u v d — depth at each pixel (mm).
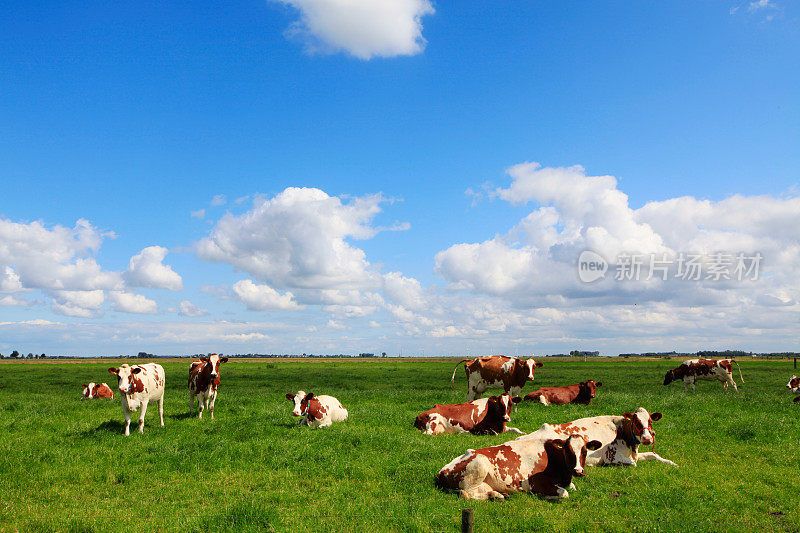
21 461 10250
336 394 25125
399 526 7051
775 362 70750
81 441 12375
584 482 9203
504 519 7246
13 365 76250
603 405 18984
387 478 9336
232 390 30031
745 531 6906
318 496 8438
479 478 8477
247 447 11195
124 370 13352
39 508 7914
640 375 43875
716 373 28906
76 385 35594
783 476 9375
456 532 6859
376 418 16094
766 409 17906
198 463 10305
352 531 6859
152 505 8117
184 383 35750
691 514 7520
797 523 7164
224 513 7355
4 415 17031
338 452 11102
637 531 6941
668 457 10906
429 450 10859
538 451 8852
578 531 6980
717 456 10898
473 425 13781
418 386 33500
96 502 8297
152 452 11234
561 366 66375
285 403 20797
